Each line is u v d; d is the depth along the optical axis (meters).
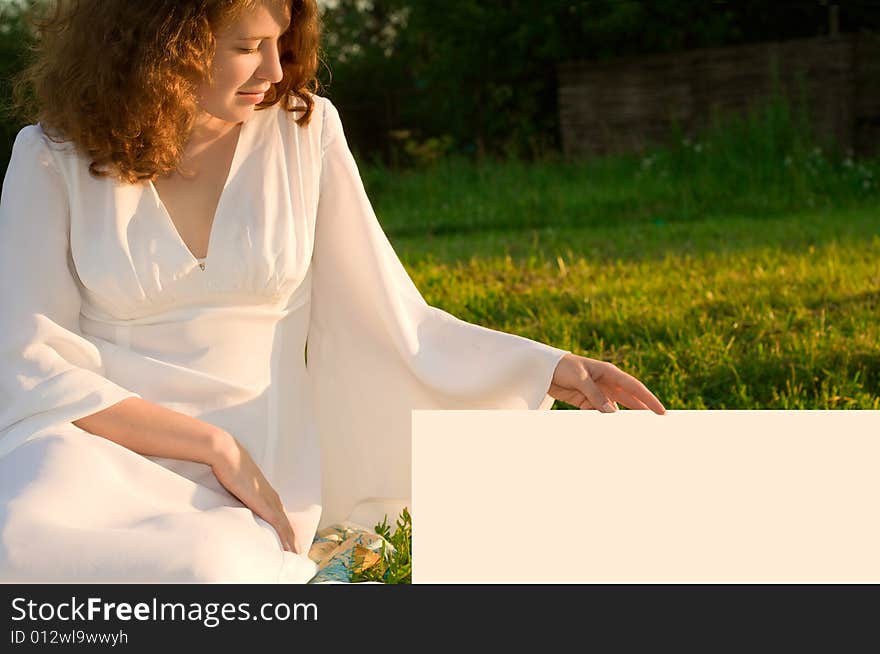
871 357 4.40
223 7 2.25
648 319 5.17
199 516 2.08
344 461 2.84
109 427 2.27
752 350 4.55
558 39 16.31
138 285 2.37
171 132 2.34
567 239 9.18
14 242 2.37
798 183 11.43
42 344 2.29
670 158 13.27
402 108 17.42
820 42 14.20
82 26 2.32
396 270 2.74
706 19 16.44
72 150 2.40
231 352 2.48
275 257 2.46
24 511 1.97
